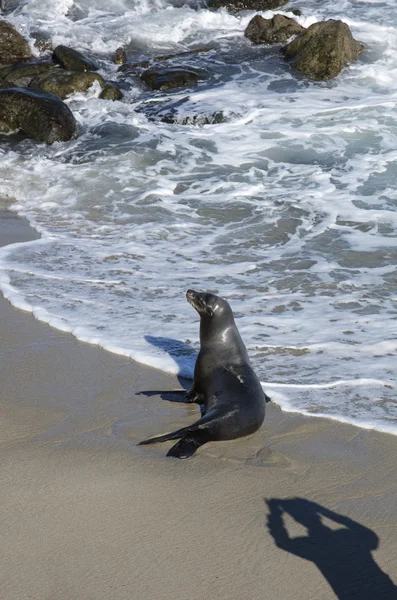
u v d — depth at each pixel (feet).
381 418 29.17
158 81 87.51
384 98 79.71
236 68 91.04
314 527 22.29
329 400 30.58
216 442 27.30
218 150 68.13
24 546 21.01
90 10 112.57
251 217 53.83
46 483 24.21
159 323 37.63
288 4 110.83
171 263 46.06
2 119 73.46
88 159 66.44
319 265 45.70
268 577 20.02
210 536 21.68
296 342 35.88
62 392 31.07
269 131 72.23
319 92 82.53
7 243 49.19
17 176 62.75
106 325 37.37
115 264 45.70
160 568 20.24
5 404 29.96
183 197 58.03
